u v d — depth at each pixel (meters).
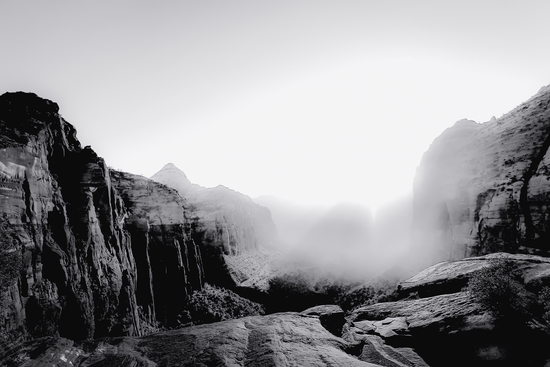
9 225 14.70
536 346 8.09
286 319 11.41
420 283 15.84
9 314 12.94
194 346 8.62
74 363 7.61
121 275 24.64
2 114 19.83
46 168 20.03
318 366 7.09
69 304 17.53
